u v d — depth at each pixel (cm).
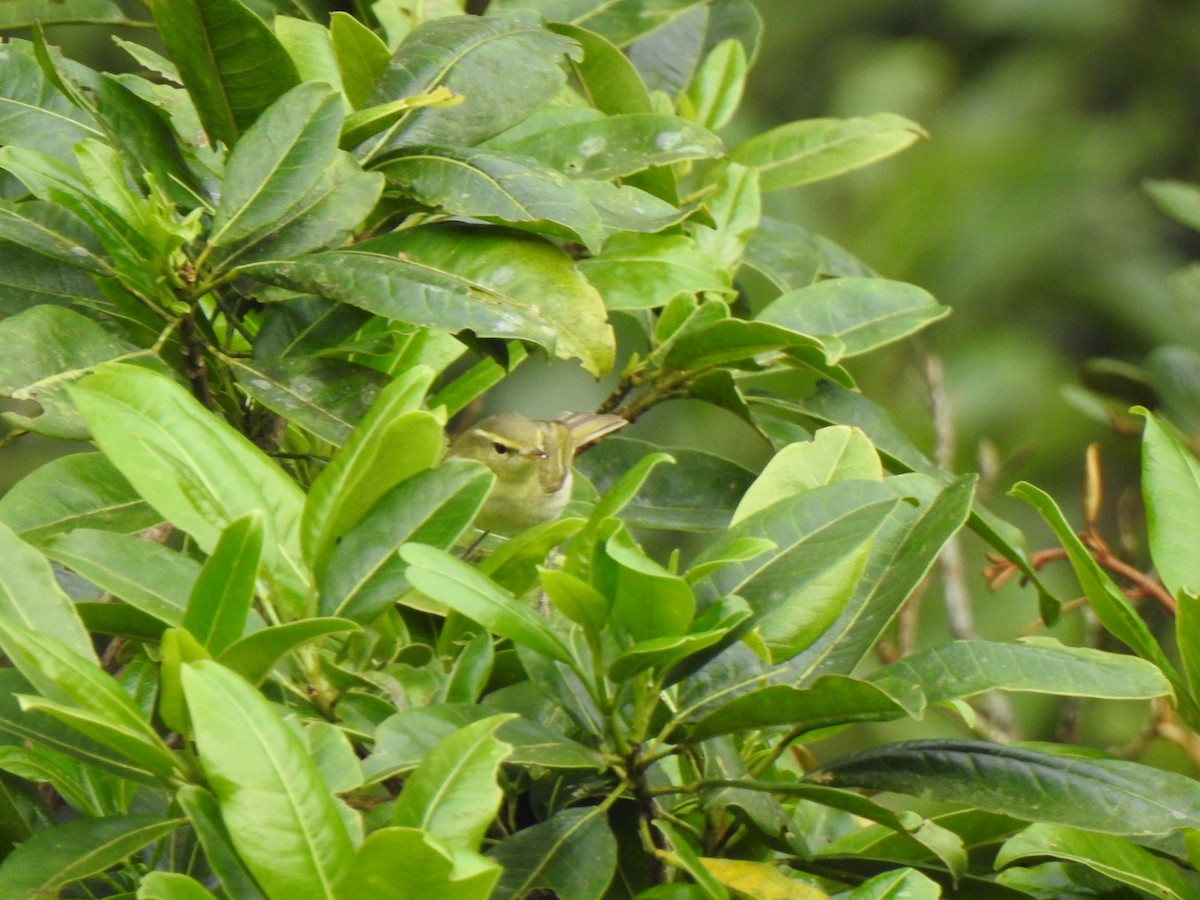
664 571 348
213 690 339
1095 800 355
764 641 360
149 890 339
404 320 369
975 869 368
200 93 376
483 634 360
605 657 359
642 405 393
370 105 380
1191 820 354
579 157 389
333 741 347
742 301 405
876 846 368
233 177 371
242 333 380
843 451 370
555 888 352
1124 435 465
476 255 374
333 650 360
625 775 356
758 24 427
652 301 390
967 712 369
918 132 418
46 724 354
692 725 360
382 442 354
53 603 351
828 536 360
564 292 373
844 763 360
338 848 339
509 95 381
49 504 370
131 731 344
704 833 361
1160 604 411
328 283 371
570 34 400
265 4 409
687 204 408
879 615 365
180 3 371
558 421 441
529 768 363
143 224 369
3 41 387
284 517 358
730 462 395
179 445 355
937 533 366
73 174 369
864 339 397
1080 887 366
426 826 340
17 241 373
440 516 356
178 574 355
